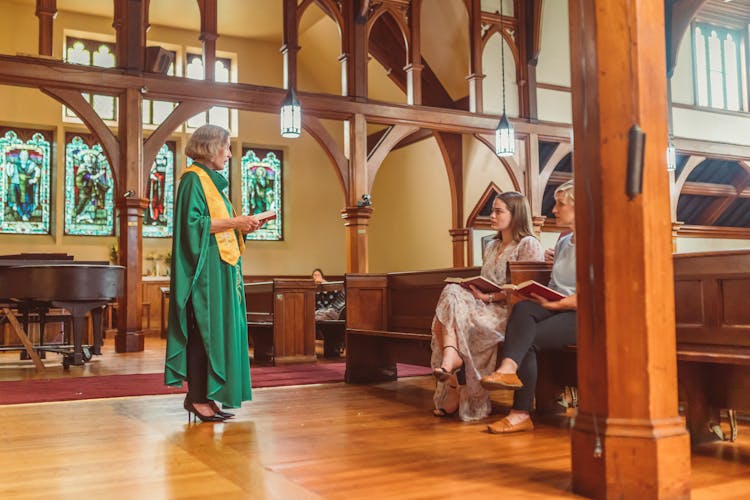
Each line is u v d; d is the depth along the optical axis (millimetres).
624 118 2246
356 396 4750
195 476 2568
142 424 3699
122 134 9195
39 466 2742
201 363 3771
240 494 2318
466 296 3799
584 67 2359
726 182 13953
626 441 2178
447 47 12172
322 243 15383
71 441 3248
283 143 15094
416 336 4535
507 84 12039
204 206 3795
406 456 2879
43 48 9016
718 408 3150
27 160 13148
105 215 13578
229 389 3734
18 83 8711
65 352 6914
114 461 2822
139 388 5148
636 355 2203
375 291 5547
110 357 8102
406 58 11844
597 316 2281
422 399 4598
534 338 3424
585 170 2346
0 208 12859
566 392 4004
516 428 3398
